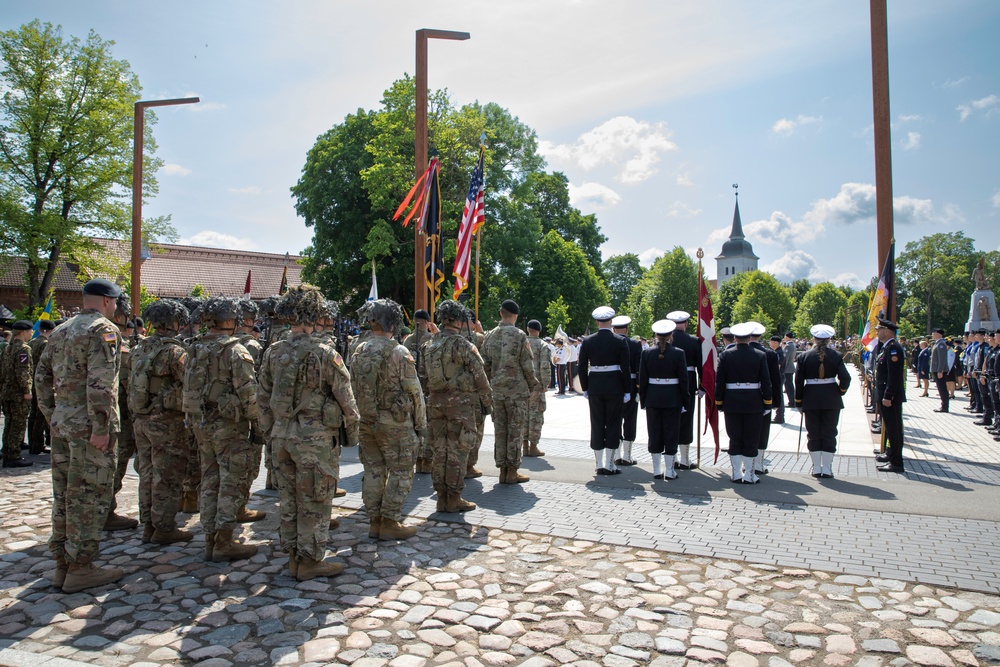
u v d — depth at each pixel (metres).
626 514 6.32
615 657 3.51
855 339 37.19
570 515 6.30
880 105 9.14
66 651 3.59
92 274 27.70
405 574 4.77
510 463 7.65
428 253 10.98
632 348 9.16
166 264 53.56
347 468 8.75
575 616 4.03
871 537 5.52
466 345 6.34
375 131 33.03
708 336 8.39
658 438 7.92
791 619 3.96
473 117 30.48
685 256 71.25
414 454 5.68
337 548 5.39
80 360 4.54
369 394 5.45
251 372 5.16
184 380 5.14
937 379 16.42
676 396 7.85
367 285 33.47
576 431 12.31
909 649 3.57
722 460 9.27
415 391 5.55
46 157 25.61
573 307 45.59
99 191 26.12
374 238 28.94
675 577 4.67
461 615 4.05
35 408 9.76
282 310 4.66
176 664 3.45
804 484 7.58
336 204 32.19
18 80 25.12
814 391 7.91
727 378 7.65
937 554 5.07
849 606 4.14
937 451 9.95
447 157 30.11
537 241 34.62
